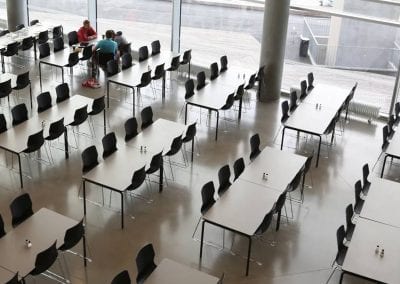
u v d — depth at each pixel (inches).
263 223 324.5
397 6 497.7
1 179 403.5
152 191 400.2
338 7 528.4
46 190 394.3
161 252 344.2
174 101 538.6
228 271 333.4
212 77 525.3
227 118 512.7
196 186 409.1
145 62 554.9
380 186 369.4
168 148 401.1
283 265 340.5
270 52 531.8
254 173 374.0
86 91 548.1
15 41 589.0
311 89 514.9
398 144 435.5
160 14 628.7
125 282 272.2
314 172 438.9
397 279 288.8
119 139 462.0
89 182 395.2
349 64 549.0
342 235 322.0
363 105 522.9
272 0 512.1
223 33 601.0
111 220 368.5
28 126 416.5
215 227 367.9
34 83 561.9
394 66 523.5
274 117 521.0
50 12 702.5
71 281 317.1
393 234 322.7
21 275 278.1
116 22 654.5
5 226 355.9
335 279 331.3
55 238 301.9
